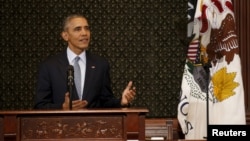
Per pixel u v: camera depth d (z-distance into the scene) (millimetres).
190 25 7684
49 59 7066
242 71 8461
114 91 9039
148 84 9109
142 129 5188
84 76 6957
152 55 9117
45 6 9078
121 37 9109
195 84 7602
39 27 9078
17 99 9062
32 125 5156
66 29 7074
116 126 5176
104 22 9078
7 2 9062
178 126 8461
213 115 7453
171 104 9078
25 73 9094
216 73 7520
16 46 9078
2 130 5172
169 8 9078
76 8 9094
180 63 9086
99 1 9094
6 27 9062
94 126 5164
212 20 7543
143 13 9109
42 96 6828
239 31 8516
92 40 9062
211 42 7574
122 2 9078
